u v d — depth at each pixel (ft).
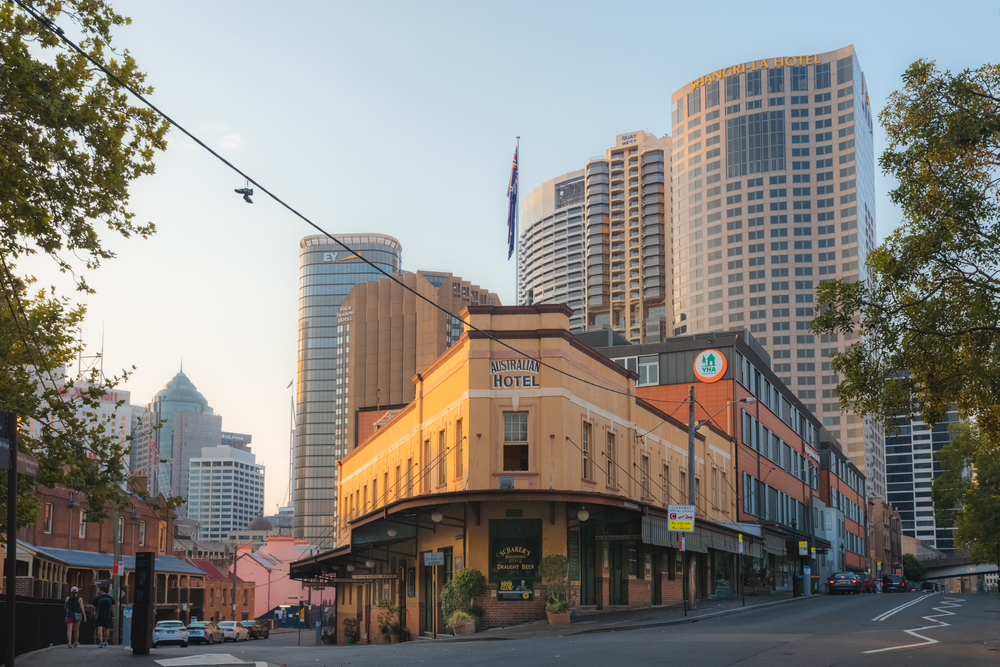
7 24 48.21
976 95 50.11
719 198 647.15
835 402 593.83
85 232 52.08
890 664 46.65
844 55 635.25
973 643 57.98
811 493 262.26
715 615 105.70
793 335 611.47
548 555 99.81
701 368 188.03
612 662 49.37
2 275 56.18
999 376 48.44
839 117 630.33
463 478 106.22
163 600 219.61
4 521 61.36
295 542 418.10
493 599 98.73
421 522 112.06
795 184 629.10
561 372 105.19
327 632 189.78
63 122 49.11
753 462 195.83
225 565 354.54
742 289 627.05
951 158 49.98
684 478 149.59
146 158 53.31
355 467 190.08
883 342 50.88
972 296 48.73
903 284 51.03
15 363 63.21
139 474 61.36
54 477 59.47
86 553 176.86
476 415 105.19
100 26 50.60
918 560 553.64
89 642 149.48
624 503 102.47
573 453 106.22
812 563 237.25
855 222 612.29
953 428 222.07
